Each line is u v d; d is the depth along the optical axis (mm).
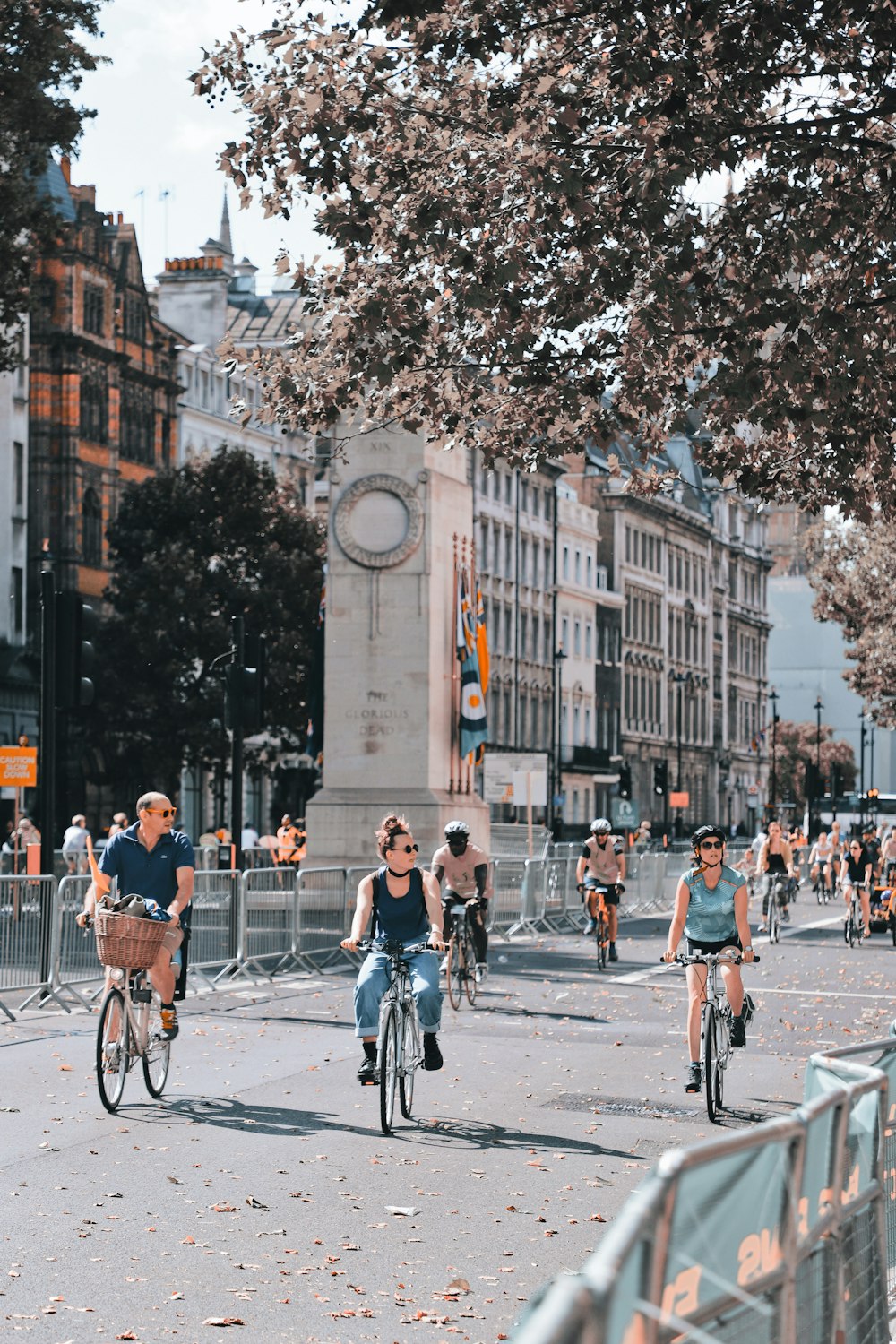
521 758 43500
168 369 86938
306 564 68250
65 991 22234
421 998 14266
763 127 15422
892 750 191000
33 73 37000
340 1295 9070
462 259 15094
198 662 70562
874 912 41000
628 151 15383
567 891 41281
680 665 142375
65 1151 12758
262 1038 19422
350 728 38281
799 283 17281
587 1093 15977
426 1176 12125
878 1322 6703
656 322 14820
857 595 73062
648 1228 3826
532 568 108625
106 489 80312
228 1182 11789
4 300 40969
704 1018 14844
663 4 15039
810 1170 5418
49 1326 8383
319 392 16875
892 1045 7840
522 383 16609
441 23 15539
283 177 15977
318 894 28344
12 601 73000
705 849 15016
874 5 15188
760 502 18875
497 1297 9086
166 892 15109
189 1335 8297
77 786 71688
